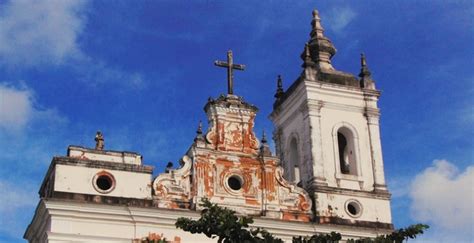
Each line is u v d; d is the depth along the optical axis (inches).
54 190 1261.1
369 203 1488.7
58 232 1226.0
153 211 1296.8
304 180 1504.7
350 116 1562.5
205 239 1317.7
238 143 1432.1
